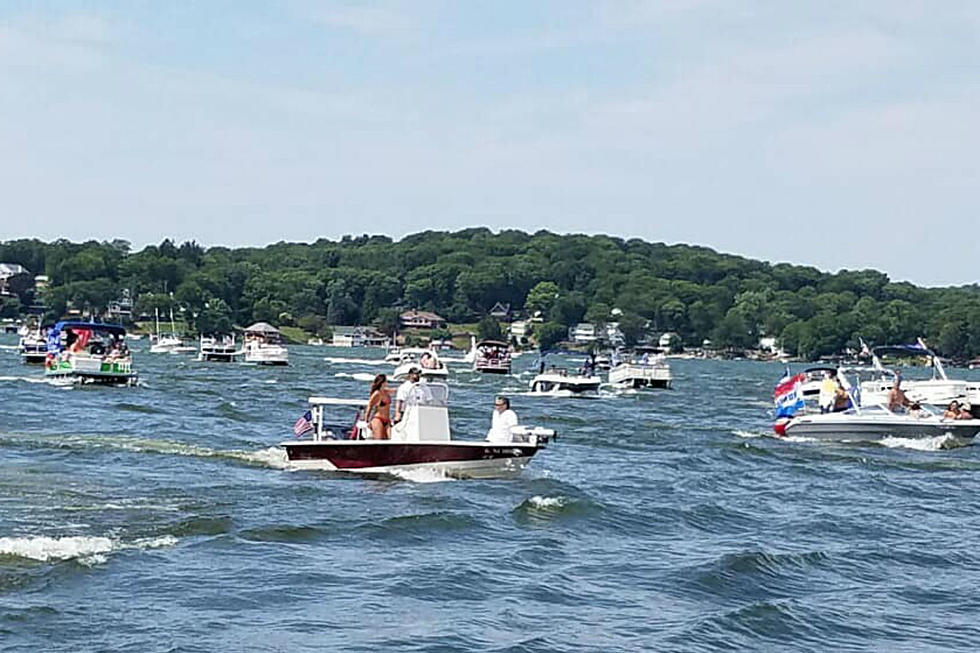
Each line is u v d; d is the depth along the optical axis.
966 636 17.27
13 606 16.31
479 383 100.38
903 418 43.84
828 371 54.69
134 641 15.09
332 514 24.19
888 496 30.91
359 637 15.73
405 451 30.33
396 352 145.38
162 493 26.28
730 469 35.47
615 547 22.38
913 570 21.55
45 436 37.34
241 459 32.94
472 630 16.23
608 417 58.03
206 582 18.16
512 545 21.95
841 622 17.66
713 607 18.19
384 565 19.86
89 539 20.61
